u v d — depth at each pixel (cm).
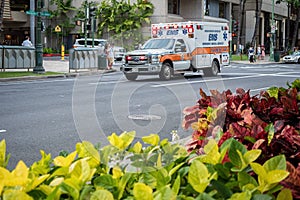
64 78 2458
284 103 428
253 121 377
